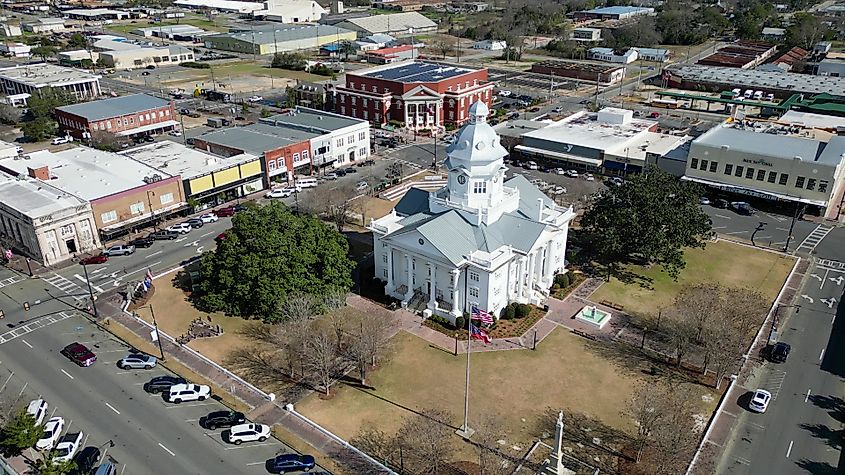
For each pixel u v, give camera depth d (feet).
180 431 239.09
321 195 424.46
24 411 228.43
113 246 391.04
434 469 216.13
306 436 236.02
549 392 258.16
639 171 501.97
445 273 305.32
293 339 270.87
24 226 369.30
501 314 310.86
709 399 253.65
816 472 217.15
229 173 456.86
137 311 319.88
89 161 462.60
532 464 220.64
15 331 304.09
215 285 323.16
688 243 349.82
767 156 433.48
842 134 564.30
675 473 215.31
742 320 287.07
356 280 345.51
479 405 250.98
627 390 259.60
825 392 256.73
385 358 280.72
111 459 225.15
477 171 307.78
